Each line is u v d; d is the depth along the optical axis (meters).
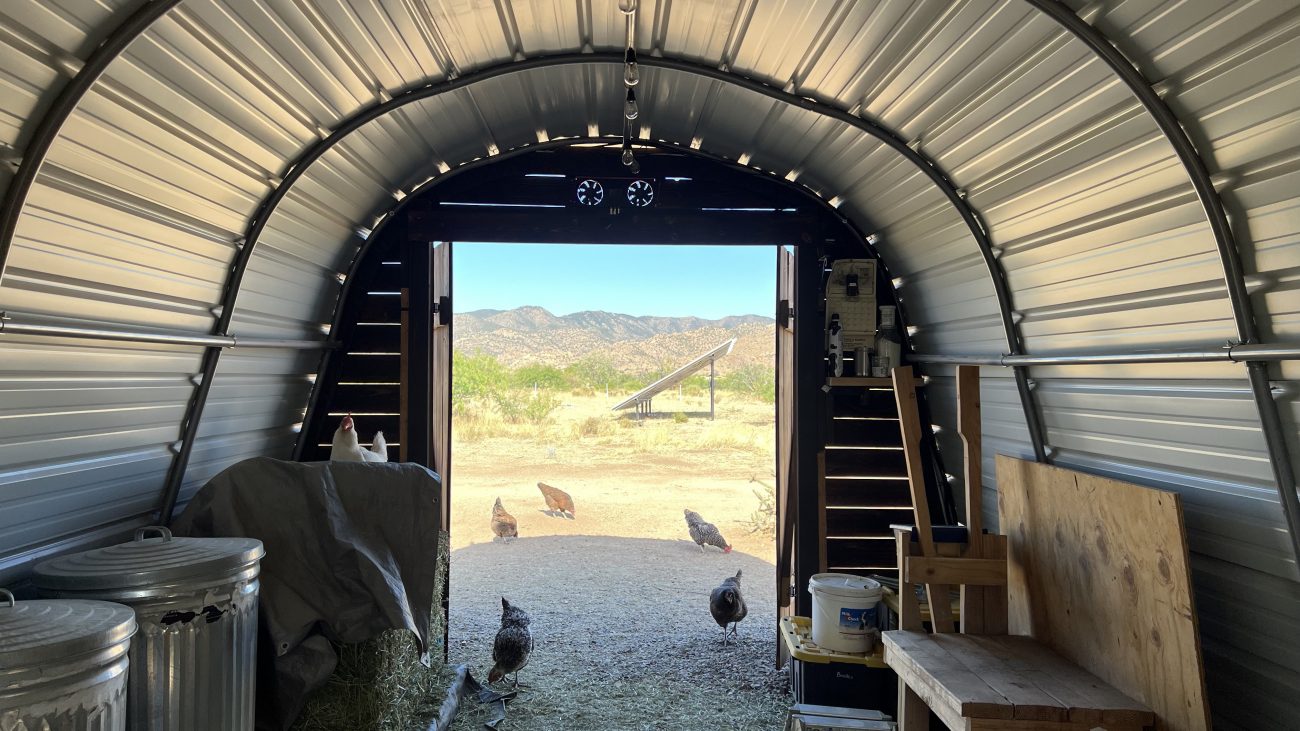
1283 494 2.12
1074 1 2.09
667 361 40.62
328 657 2.92
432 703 4.02
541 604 6.55
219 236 3.08
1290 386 2.04
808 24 2.86
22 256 2.10
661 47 3.42
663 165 4.99
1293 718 2.36
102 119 2.12
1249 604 2.44
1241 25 1.77
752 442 18.30
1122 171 2.43
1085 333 3.02
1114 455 3.03
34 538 2.57
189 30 2.16
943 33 2.54
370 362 4.91
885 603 4.02
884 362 4.88
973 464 3.55
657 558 8.41
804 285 5.00
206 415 3.44
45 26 1.77
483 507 11.49
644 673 4.97
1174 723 2.42
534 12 3.08
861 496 5.11
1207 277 2.27
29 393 2.30
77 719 1.85
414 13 2.80
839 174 4.33
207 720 2.42
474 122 4.17
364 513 3.22
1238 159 2.02
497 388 26.83
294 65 2.69
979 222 3.46
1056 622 3.17
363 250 4.73
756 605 6.63
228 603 2.48
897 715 3.67
